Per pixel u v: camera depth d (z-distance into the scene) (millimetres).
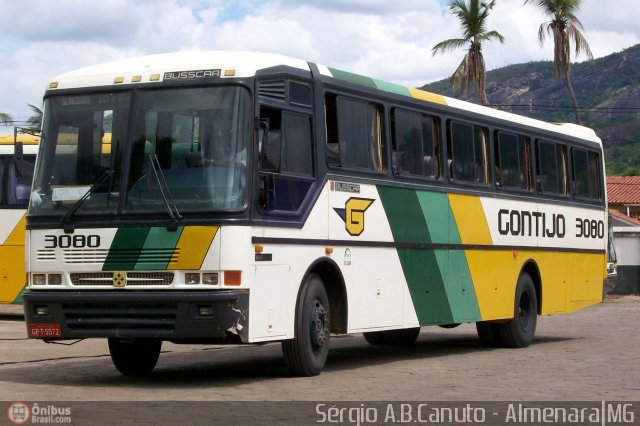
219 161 12250
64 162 12852
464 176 17844
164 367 15438
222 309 11898
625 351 18719
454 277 17312
